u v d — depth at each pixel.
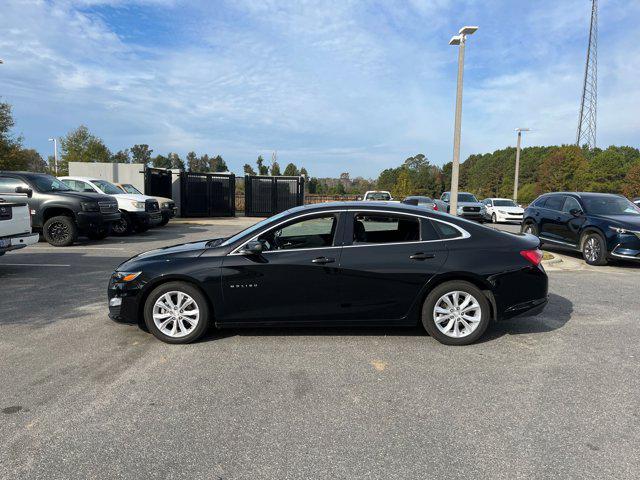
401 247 4.75
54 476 2.60
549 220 12.09
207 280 4.66
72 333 5.09
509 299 4.76
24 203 8.44
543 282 4.86
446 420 3.25
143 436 3.02
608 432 3.09
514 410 3.39
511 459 2.77
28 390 3.68
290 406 3.45
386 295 4.72
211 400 3.54
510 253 4.78
